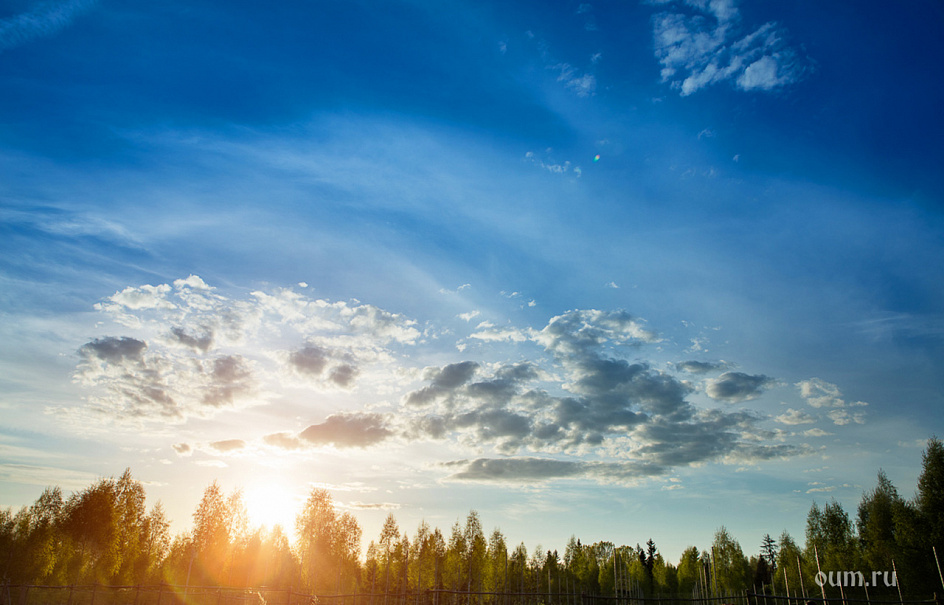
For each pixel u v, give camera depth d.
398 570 43.41
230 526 41.19
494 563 46.50
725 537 52.53
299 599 33.28
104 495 38.81
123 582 38.91
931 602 23.19
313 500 44.12
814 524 45.53
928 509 33.84
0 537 34.16
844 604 35.19
